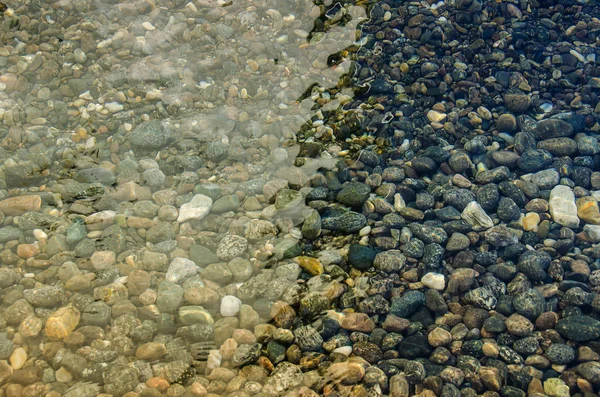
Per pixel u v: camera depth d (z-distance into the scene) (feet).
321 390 5.52
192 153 6.55
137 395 5.53
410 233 6.14
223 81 7.00
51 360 5.65
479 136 6.61
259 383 5.55
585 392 5.51
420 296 5.87
